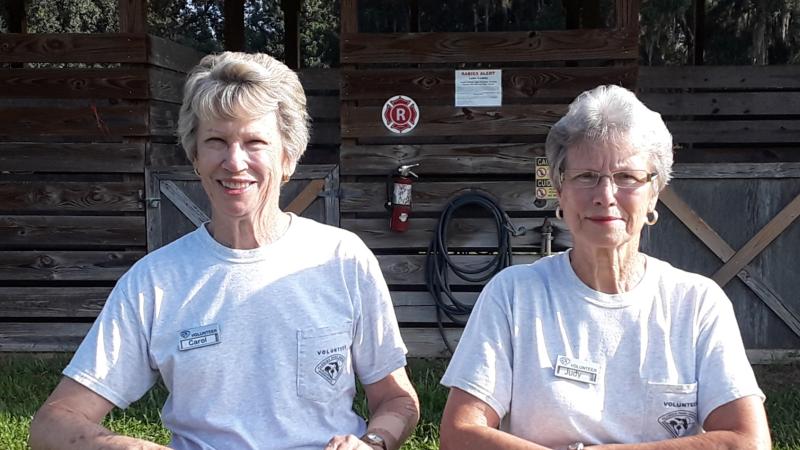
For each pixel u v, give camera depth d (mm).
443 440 2043
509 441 1937
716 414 1978
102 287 5473
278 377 2072
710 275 5215
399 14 10477
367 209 5305
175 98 5711
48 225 5383
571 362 2021
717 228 5188
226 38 7598
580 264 2088
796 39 13086
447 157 5227
